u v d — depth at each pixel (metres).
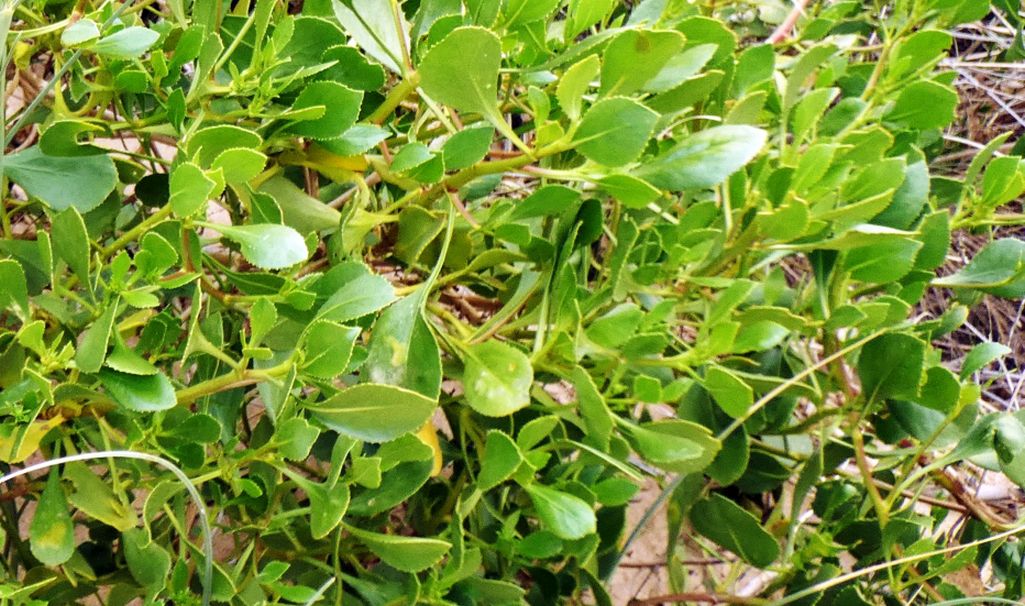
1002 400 1.00
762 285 0.66
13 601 0.47
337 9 0.52
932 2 0.66
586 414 0.54
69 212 0.44
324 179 0.67
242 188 0.51
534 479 0.59
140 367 0.45
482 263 0.58
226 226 0.46
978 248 1.08
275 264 0.45
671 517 0.68
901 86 0.67
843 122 0.67
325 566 0.57
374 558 0.67
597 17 0.53
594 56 0.45
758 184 0.58
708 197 0.69
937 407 0.59
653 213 0.66
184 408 0.50
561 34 0.63
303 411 0.52
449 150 0.52
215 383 0.48
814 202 0.57
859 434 0.63
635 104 0.46
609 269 0.62
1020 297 0.63
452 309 0.76
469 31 0.44
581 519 0.52
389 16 0.53
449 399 0.62
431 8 0.54
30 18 0.56
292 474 0.51
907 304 0.61
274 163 0.56
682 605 0.75
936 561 0.62
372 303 0.47
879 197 0.52
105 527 0.58
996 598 0.59
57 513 0.47
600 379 0.60
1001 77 1.10
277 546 0.60
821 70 0.73
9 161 0.50
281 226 0.46
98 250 0.54
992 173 0.63
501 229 0.55
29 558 0.57
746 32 0.90
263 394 0.52
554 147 0.48
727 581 0.72
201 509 0.47
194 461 0.51
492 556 0.62
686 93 0.53
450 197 0.53
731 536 0.63
